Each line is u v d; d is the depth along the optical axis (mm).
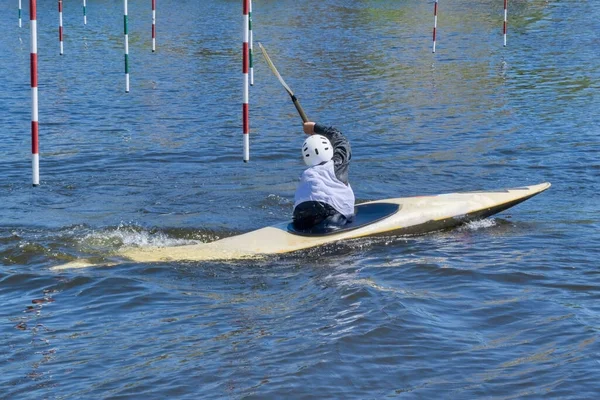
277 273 20297
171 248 22219
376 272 20094
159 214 26250
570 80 53562
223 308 17844
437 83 53844
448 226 24109
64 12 107375
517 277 19516
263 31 84750
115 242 23156
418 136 38375
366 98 48906
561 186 29141
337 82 54812
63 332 16688
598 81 52844
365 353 15312
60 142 37500
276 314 17375
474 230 23984
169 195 28516
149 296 18672
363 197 28266
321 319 16938
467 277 19547
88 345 15992
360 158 34062
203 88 53031
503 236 23234
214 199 28047
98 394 13953
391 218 23375
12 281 19750
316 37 79500
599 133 38000
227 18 97562
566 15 93500
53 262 21250
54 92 51438
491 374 14500
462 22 90125
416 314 17109
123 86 53938
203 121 42594
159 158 34312
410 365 14836
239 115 44125
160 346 15836
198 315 17453
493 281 19297
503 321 16859
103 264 21031
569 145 35656
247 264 21047
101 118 43406
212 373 14594
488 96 48781
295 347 15555
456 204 24297
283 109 45750
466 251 21797
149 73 59625
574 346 15578
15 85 53969
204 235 24141
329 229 22875
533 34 78750
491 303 17844
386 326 16422
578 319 16859
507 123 40938
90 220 25422
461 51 68750
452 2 112188
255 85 54219
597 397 13672
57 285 19469
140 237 23750
